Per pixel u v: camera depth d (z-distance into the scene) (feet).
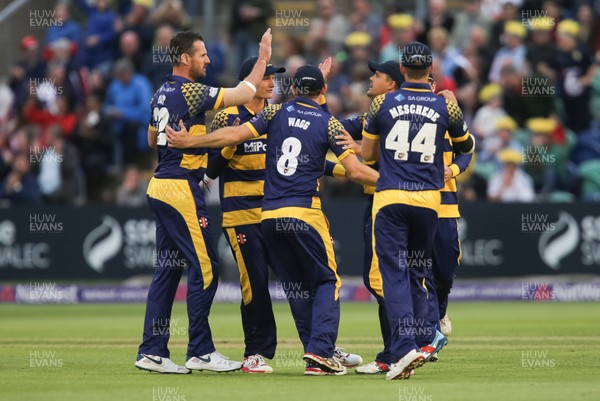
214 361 94.07
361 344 122.42
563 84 217.15
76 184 212.23
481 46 222.89
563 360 103.81
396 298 88.48
